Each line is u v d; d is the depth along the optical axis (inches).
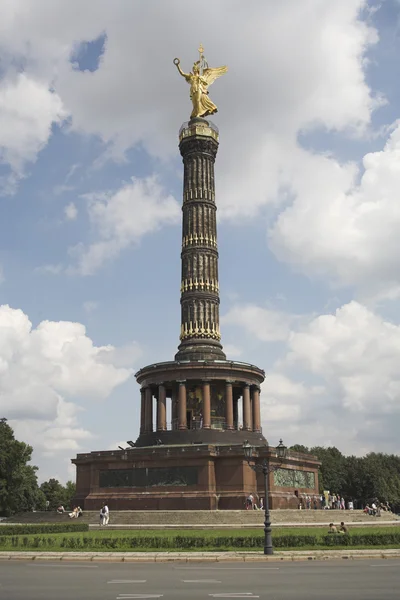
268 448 2795.3
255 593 918.4
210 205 3595.0
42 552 1574.8
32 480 4734.3
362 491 6092.5
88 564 1395.2
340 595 895.1
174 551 1572.3
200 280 3476.9
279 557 1457.9
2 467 3718.0
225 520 2477.9
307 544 1681.8
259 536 1700.3
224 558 1450.5
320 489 5989.2
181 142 3686.0
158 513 2564.0
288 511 2610.7
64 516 2834.6
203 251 3511.3
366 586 990.4
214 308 3472.0
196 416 3294.8
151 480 2891.2
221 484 2817.4
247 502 2701.8
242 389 3385.8
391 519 2901.1
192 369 3253.0
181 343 3442.4
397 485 6510.8
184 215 3599.9
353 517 2775.6
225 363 3277.6
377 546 1669.5
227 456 2817.4
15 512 4173.2
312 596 885.8
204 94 3754.9
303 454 3142.2
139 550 1600.6
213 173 3681.1
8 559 1515.7
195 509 2753.4
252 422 3376.0
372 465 6195.9
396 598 868.0
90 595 906.1
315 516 2669.8
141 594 914.1
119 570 1256.8
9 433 3836.1
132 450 2970.0
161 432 3213.6
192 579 1095.6
